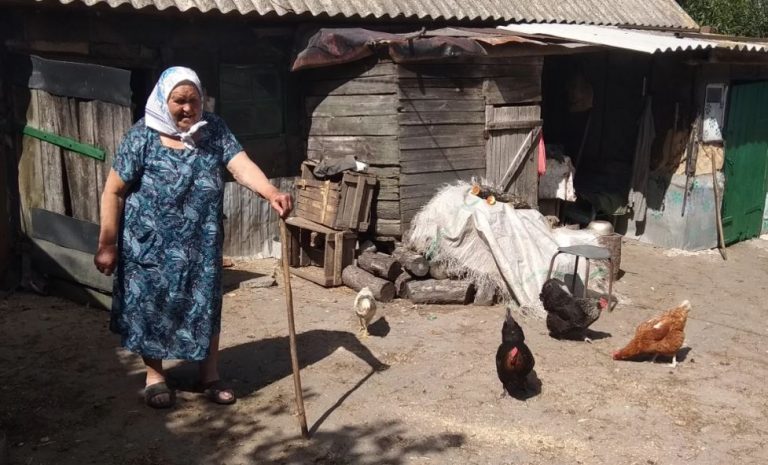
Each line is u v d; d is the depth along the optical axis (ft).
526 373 15.47
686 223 30.48
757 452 13.74
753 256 30.55
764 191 34.22
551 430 14.32
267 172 26.66
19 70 20.79
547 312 20.71
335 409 14.82
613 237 25.64
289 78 26.68
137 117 25.02
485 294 22.02
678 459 13.39
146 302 13.66
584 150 34.01
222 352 17.70
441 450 13.41
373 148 24.35
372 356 17.75
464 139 25.26
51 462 12.48
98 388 15.31
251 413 14.49
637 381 16.87
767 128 33.47
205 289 13.91
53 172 20.38
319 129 26.12
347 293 22.99
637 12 36.09
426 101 24.18
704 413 15.33
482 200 23.12
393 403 15.21
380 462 12.91
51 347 17.39
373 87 23.99
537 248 22.53
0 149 21.25
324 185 24.58
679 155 30.35
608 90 32.65
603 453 13.52
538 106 27.20
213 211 13.89
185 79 13.14
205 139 13.79
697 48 26.35
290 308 13.34
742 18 49.75
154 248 13.52
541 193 29.84
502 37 24.35
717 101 30.30
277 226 27.22
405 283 22.52
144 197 13.46
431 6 28.30
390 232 24.49
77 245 19.98
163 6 21.80
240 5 23.45
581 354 18.44
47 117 20.30
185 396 15.10
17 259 21.90
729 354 19.06
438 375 16.75
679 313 17.54
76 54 22.06
